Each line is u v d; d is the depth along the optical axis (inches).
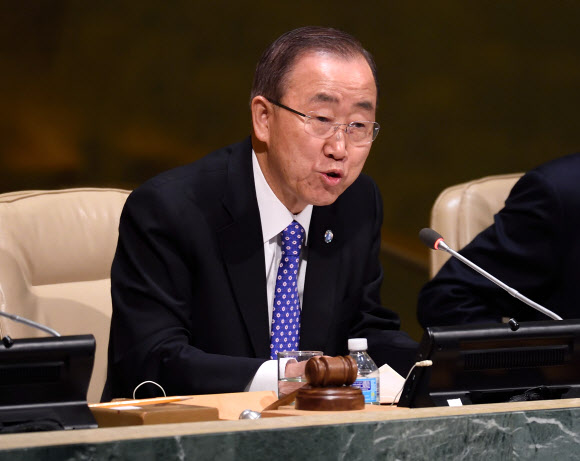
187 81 847.7
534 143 869.2
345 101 276.5
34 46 824.3
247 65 853.8
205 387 264.1
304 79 277.4
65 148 832.9
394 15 861.8
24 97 824.3
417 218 863.1
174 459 142.8
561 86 869.2
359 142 281.1
